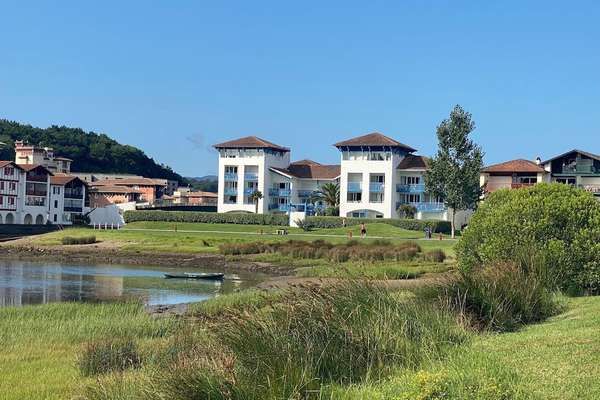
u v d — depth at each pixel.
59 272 50.59
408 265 42.00
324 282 12.98
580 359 9.08
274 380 7.94
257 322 9.47
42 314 22.66
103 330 18.64
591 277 18.16
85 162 190.62
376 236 73.56
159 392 7.98
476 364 8.75
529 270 17.50
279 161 108.81
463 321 12.40
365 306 10.98
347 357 9.39
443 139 78.69
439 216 92.25
